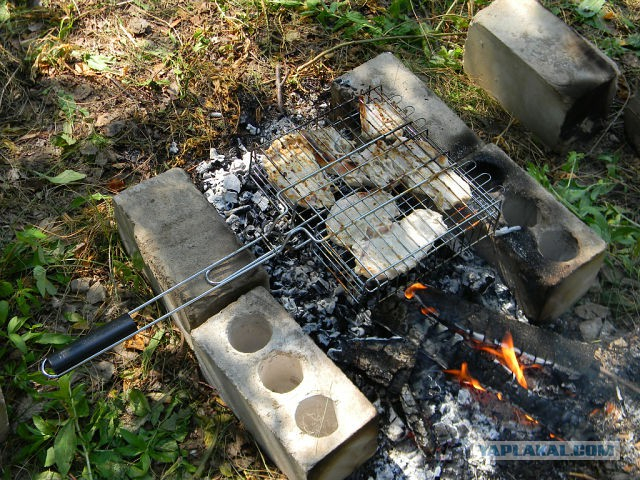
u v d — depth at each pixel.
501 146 1.29
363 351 1.01
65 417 0.99
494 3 1.29
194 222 1.04
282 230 1.15
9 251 1.11
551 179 1.25
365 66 1.27
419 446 0.96
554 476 0.94
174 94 1.35
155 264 1.00
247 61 1.40
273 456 0.94
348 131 1.29
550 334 1.03
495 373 0.99
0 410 0.93
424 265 1.10
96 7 1.46
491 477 0.95
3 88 1.33
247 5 1.47
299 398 0.88
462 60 1.40
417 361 1.01
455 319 1.03
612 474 0.94
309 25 1.47
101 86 1.35
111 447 0.97
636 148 1.28
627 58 1.42
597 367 1.00
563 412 0.97
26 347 1.03
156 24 1.45
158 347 1.06
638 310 1.11
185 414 1.00
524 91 1.27
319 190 1.10
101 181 1.23
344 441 0.85
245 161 1.26
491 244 1.08
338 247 1.10
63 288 1.12
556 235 1.07
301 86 1.37
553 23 1.26
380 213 1.07
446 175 1.10
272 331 0.94
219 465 0.96
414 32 1.46
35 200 1.21
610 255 1.15
